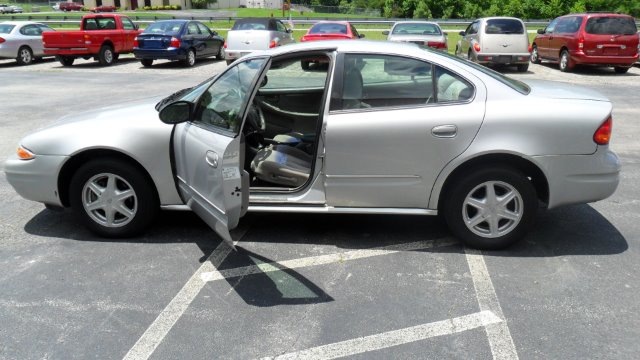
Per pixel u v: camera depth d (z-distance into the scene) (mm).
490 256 4055
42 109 10156
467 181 3951
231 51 16562
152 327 3180
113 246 4285
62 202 4430
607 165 3930
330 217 4855
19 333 3123
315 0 76250
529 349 2941
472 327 3150
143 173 4277
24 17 34625
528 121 3818
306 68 5512
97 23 18703
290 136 4879
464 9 55656
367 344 3002
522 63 15523
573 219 4785
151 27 17969
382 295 3512
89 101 11008
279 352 2941
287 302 3443
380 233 4504
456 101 3916
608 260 3977
